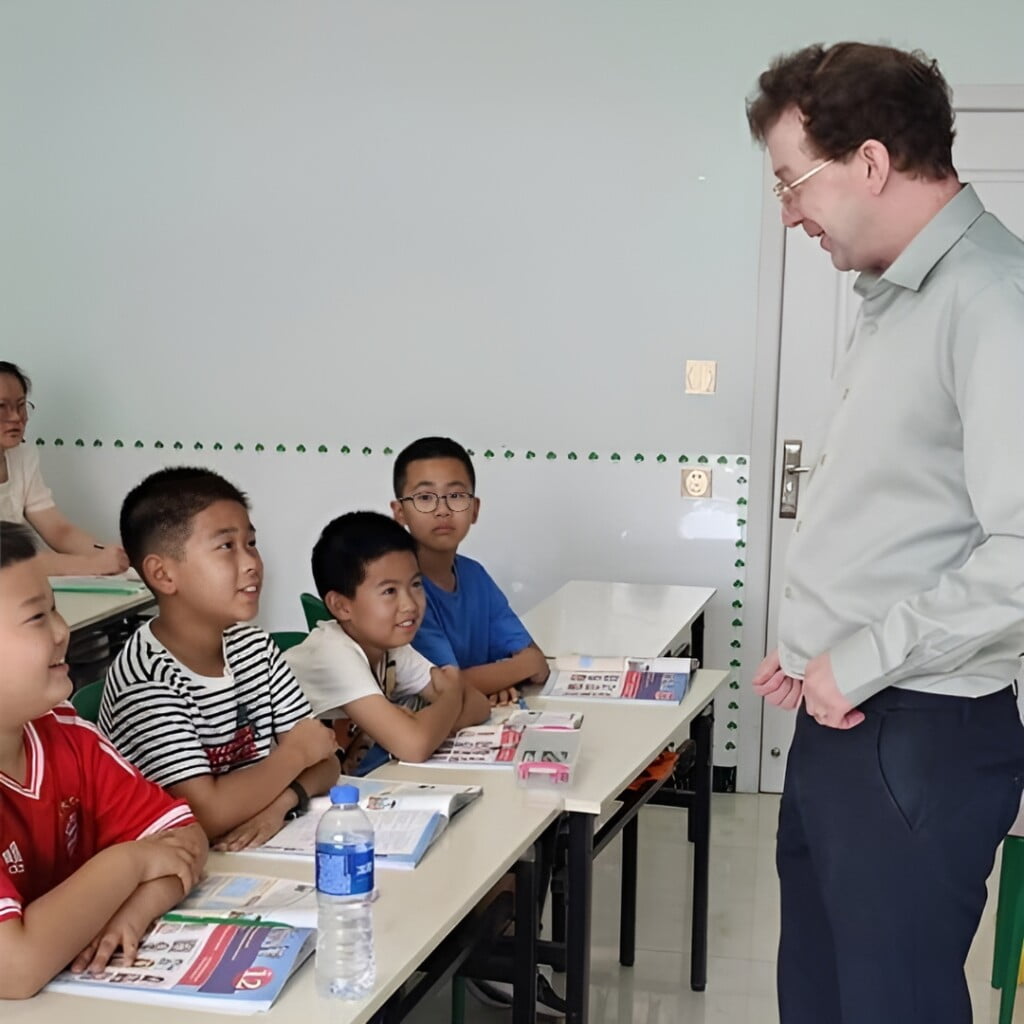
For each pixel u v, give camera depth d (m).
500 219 3.95
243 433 4.14
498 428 4.02
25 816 1.41
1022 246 1.54
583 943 1.90
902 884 1.54
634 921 2.80
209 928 1.36
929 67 1.54
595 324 3.94
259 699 1.91
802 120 1.54
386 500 4.10
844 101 1.49
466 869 1.57
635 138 3.85
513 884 1.96
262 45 3.98
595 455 3.99
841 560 1.60
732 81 3.79
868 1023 1.57
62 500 4.25
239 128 4.02
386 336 4.04
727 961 2.87
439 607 2.59
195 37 4.01
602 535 4.02
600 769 2.01
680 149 3.84
